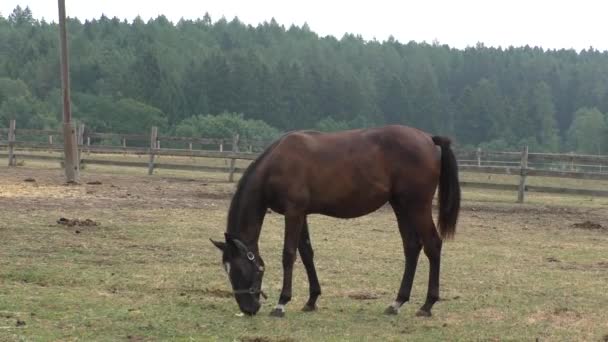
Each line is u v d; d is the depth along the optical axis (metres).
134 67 88.44
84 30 124.25
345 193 7.18
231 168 24.81
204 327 6.58
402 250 11.36
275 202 7.23
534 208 18.58
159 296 7.74
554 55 140.62
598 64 124.19
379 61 121.31
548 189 20.14
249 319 6.96
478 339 6.43
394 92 95.69
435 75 115.12
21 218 12.95
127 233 11.93
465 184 20.86
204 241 11.47
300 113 88.56
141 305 7.29
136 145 60.25
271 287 8.50
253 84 86.50
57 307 7.05
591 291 8.62
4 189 17.75
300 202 7.11
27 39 115.69
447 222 7.41
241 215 7.21
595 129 85.12
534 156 20.34
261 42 136.25
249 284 7.01
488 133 92.19
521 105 93.38
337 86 90.50
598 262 10.82
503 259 10.85
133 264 9.43
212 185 22.25
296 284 8.69
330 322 6.95
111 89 86.31
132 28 128.12
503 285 8.90
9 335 6.05
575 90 111.12
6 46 115.25
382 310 7.49
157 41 117.62
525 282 9.11
